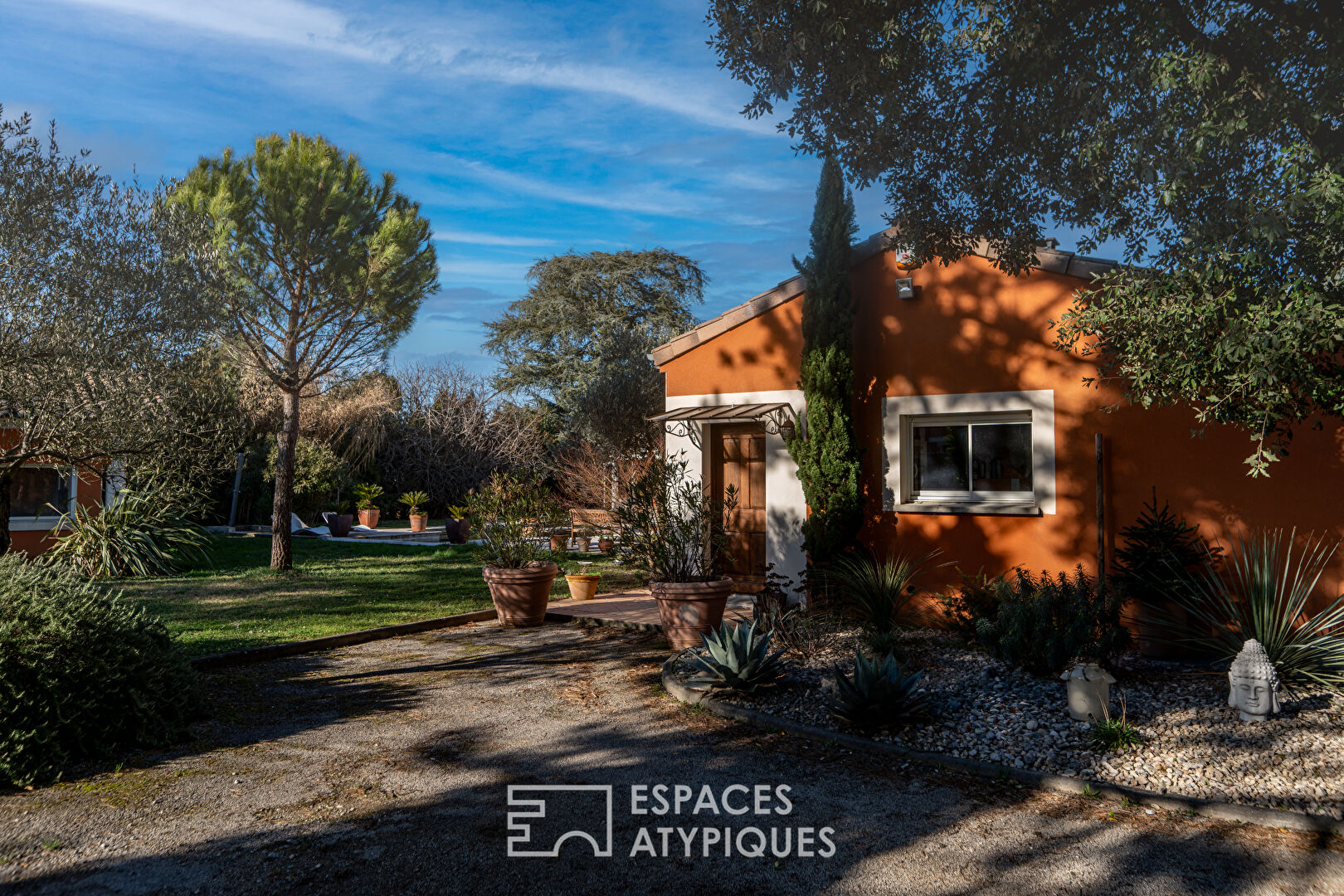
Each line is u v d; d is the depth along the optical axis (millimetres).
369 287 13398
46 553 13289
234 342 12734
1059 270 8406
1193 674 6629
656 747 5363
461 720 6000
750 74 7168
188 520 15953
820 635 7859
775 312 10055
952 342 8984
